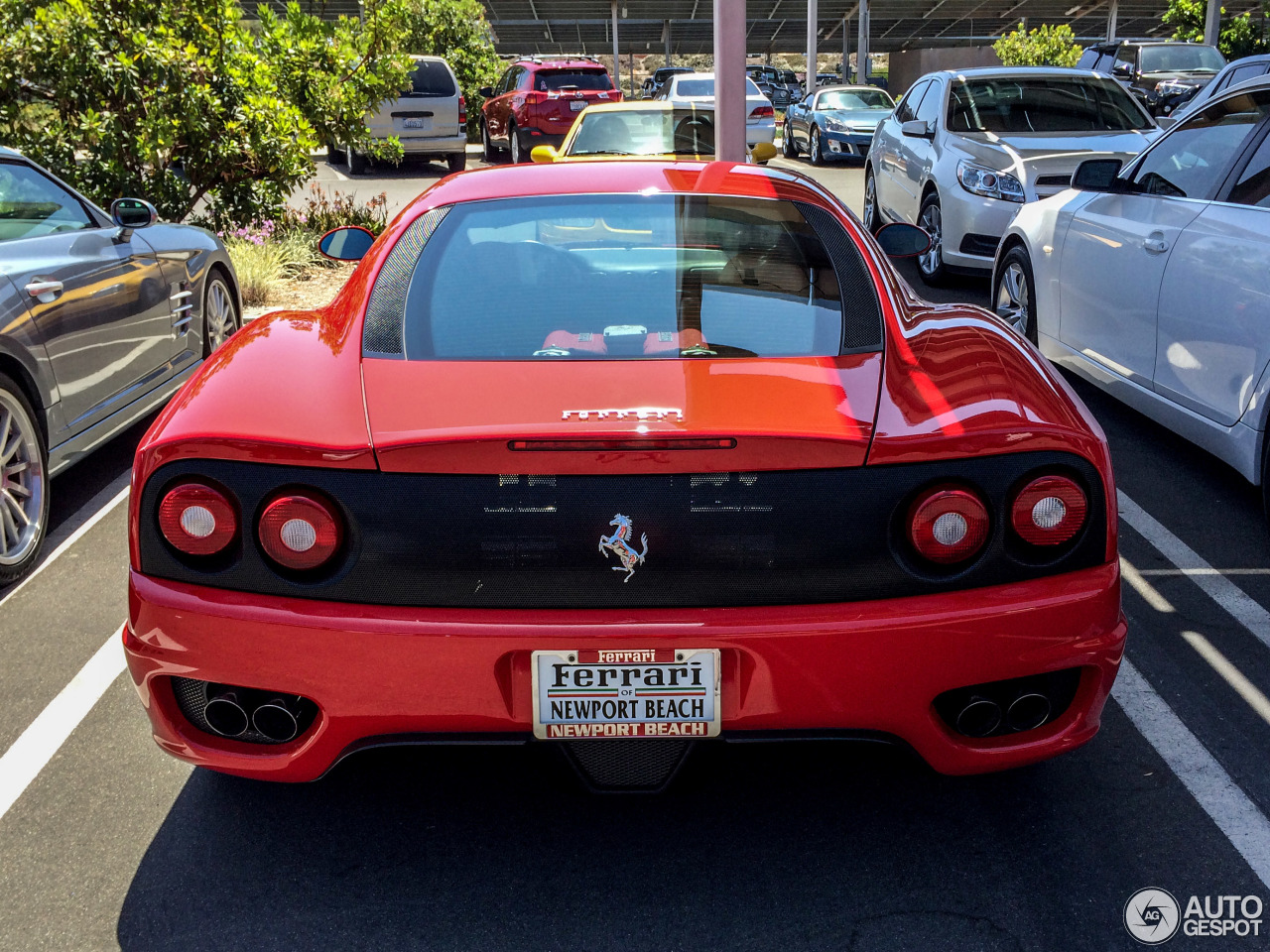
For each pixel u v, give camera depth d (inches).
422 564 82.2
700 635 81.4
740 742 84.8
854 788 104.7
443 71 717.3
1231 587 146.0
